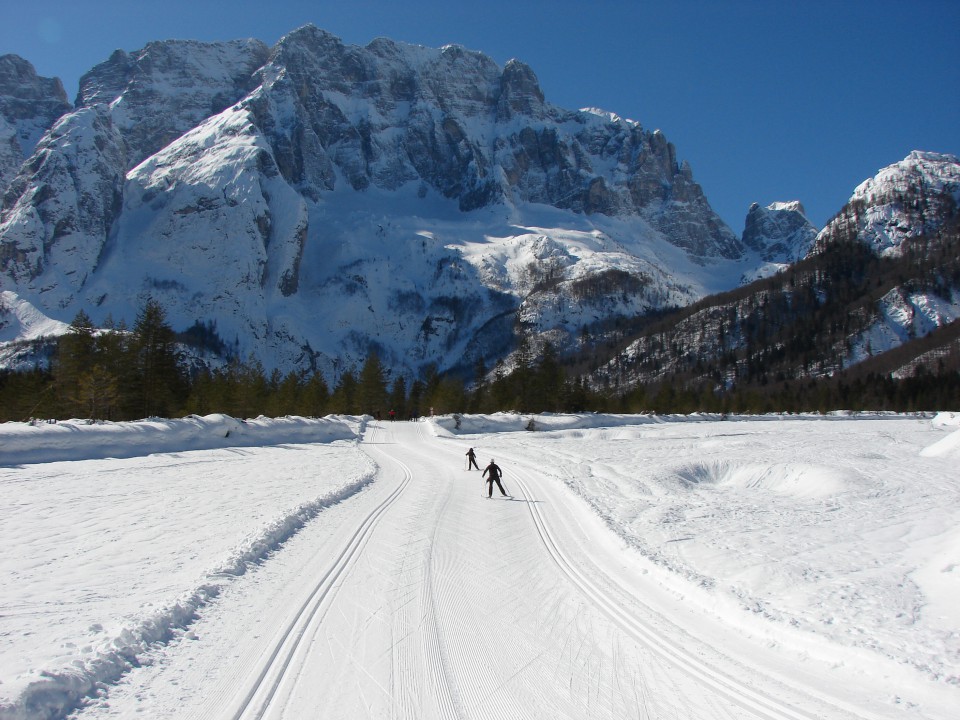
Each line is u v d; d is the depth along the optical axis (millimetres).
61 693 7379
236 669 8422
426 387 109688
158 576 12383
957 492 23672
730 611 10898
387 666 8594
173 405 65438
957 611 10867
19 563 13258
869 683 8391
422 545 15617
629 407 102125
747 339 191625
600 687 8148
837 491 24750
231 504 20562
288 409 79625
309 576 12773
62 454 31766
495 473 23875
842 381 145375
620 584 12672
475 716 7324
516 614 10805
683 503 22422
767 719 7410
